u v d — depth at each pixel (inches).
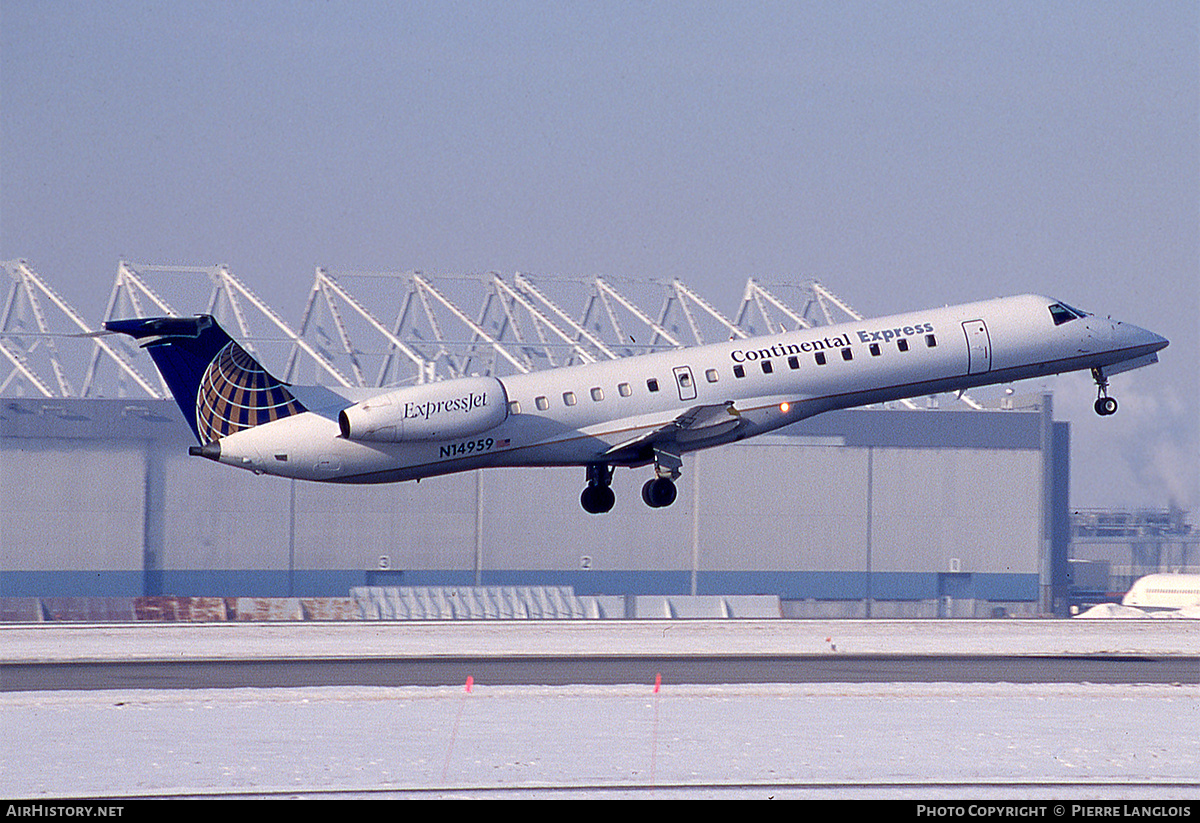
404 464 5132.9
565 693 3809.1
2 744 3026.6
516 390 5196.9
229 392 5118.1
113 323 4958.2
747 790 2608.3
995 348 5625.0
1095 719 3430.1
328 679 4185.5
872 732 3193.9
